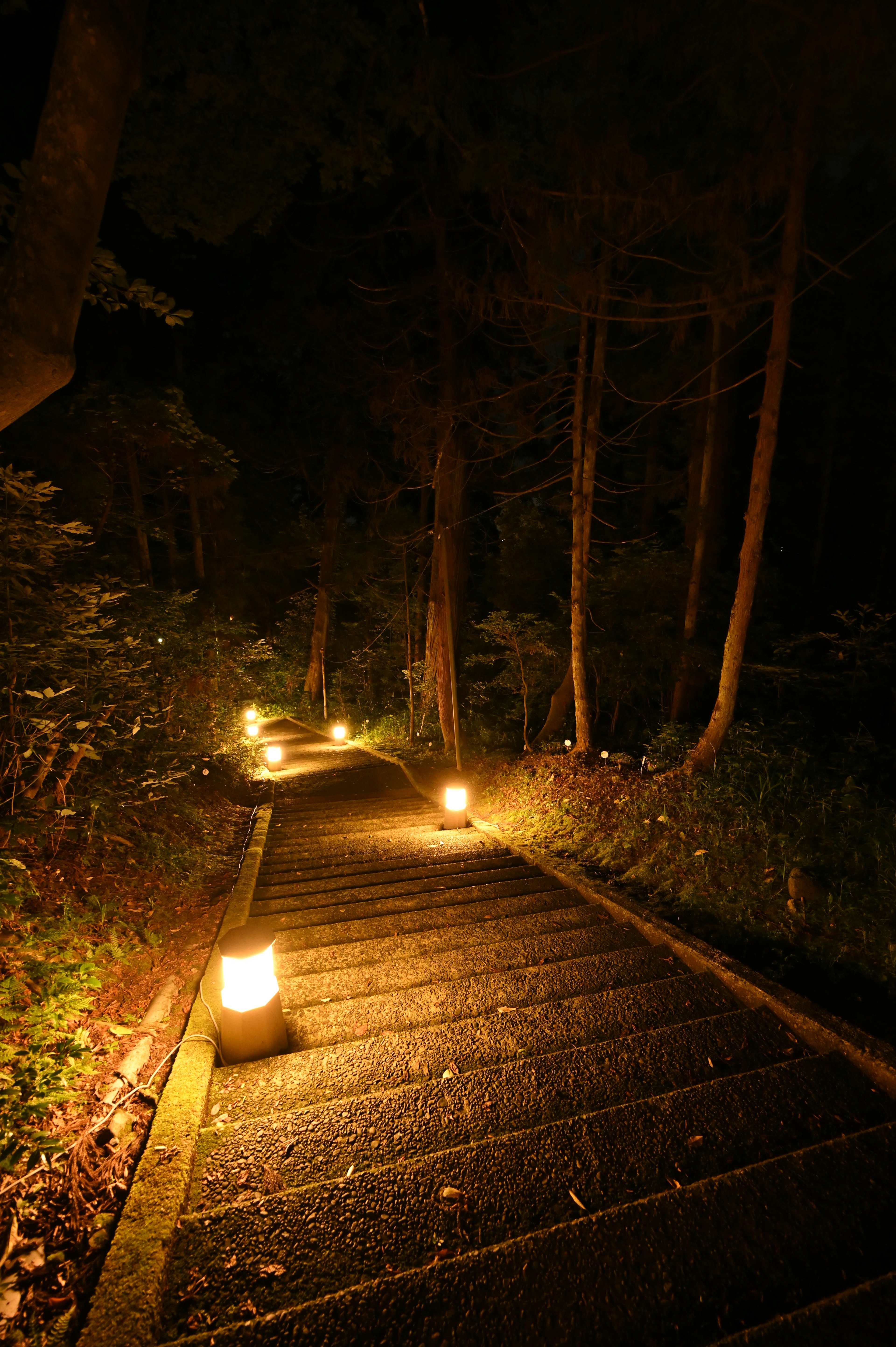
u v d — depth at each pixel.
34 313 2.69
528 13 9.15
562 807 7.52
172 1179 2.13
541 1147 2.21
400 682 23.78
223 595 24.23
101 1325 1.63
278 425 26.14
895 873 4.70
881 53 5.18
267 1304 1.73
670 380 11.77
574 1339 1.56
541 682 12.50
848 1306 1.55
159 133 6.43
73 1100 2.73
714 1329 1.57
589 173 6.79
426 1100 2.52
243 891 5.62
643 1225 1.83
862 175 12.84
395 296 15.98
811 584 16.56
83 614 4.62
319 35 5.85
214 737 11.80
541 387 12.59
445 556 14.23
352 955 4.04
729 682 6.90
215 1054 2.92
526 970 3.61
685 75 6.96
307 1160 2.25
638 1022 3.05
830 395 15.41
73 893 4.61
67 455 9.93
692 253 9.40
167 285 20.16
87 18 2.72
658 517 16.67
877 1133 2.16
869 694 11.66
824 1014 2.86
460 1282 1.70
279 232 16.77
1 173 7.94
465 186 7.87
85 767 5.61
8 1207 2.19
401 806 10.02
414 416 14.66
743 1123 2.29
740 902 4.68
